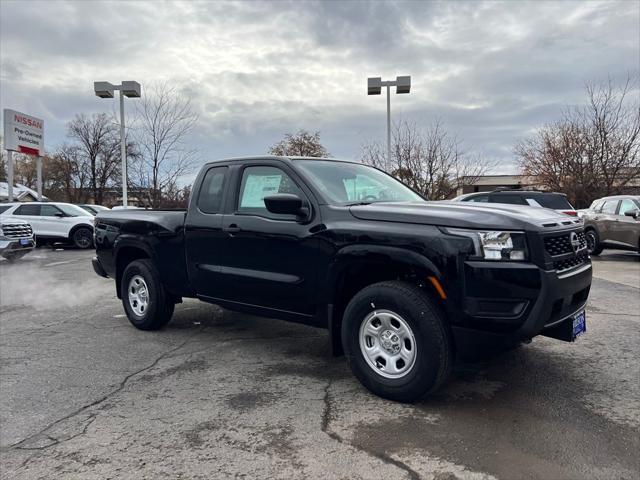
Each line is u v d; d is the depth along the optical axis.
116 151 44.78
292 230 3.96
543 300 3.06
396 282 3.46
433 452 2.77
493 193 12.49
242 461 2.71
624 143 23.47
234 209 4.52
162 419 3.26
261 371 4.20
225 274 4.51
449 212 3.36
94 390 3.80
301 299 3.96
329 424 3.15
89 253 15.58
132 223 5.58
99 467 2.68
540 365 4.20
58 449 2.88
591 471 2.55
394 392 3.41
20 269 11.52
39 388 3.85
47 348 4.93
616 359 4.34
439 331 3.21
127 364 4.41
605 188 23.95
